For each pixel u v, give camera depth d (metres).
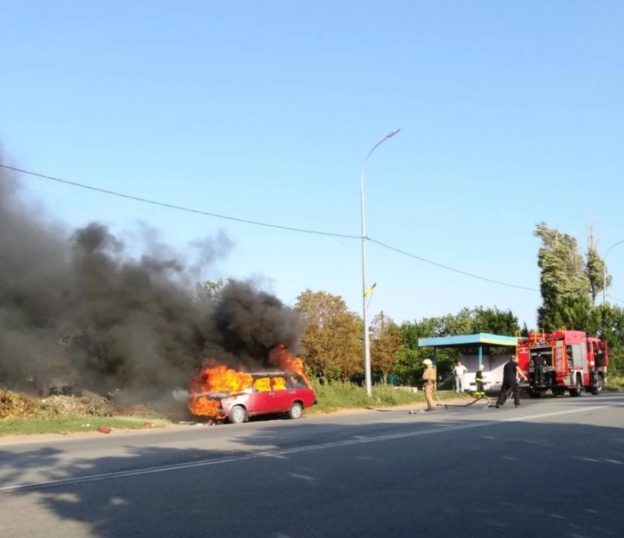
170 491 9.34
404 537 7.11
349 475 10.54
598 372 38.88
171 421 23.81
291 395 24.08
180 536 7.11
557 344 36.12
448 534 7.24
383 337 50.38
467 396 37.75
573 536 7.20
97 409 25.45
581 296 55.59
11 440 17.12
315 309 45.19
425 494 9.18
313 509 8.30
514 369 25.67
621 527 7.57
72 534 7.19
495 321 57.25
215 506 8.45
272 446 14.08
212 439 15.79
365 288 31.86
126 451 13.71
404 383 55.81
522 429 16.55
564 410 22.44
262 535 7.14
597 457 12.22
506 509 8.36
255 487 9.61
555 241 60.81
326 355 44.16
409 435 15.64
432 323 60.66
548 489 9.53
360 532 7.29
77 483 9.96
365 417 23.02
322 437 15.72
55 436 18.16
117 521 7.72
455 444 13.96
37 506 8.49
